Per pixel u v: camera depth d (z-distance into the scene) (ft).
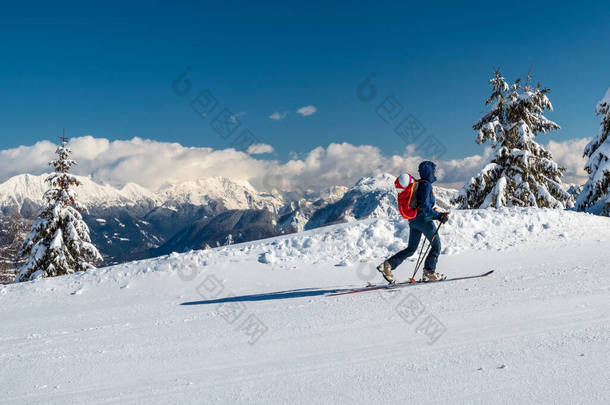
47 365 12.04
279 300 18.43
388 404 7.57
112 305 21.44
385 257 26.58
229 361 11.02
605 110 59.62
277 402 8.10
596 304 12.71
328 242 29.45
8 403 9.41
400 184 18.58
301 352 11.14
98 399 9.18
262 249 29.89
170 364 11.22
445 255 25.94
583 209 60.08
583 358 8.77
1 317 21.35
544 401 7.19
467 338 10.80
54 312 21.29
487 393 7.65
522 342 10.07
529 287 15.76
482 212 32.45
